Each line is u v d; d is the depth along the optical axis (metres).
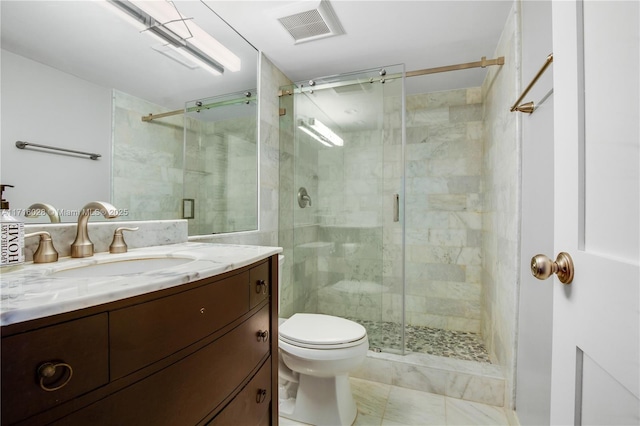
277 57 2.01
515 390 1.46
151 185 1.22
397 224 2.12
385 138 2.14
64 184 0.93
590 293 0.48
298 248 2.38
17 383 0.40
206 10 1.48
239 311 0.86
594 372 0.47
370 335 2.11
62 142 0.92
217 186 1.59
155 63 1.24
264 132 1.97
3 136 0.80
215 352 0.75
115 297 0.50
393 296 2.12
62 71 0.93
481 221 2.47
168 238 1.24
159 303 0.59
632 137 0.40
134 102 1.15
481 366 1.74
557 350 0.59
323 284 2.36
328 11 1.53
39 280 0.58
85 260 0.84
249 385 0.91
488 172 2.22
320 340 1.33
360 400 1.64
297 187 2.37
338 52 1.95
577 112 0.54
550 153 1.07
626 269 0.40
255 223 1.90
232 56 1.61
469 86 2.49
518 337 1.44
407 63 2.11
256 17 1.57
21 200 0.83
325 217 2.35
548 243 1.09
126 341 0.53
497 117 1.90
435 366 1.73
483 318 2.35
